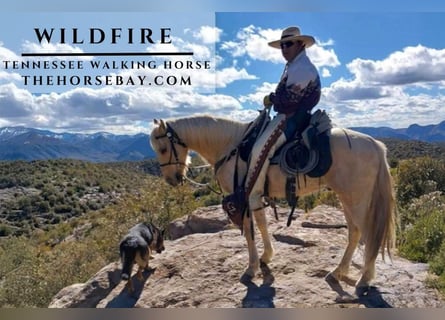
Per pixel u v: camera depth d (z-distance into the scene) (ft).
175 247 22.33
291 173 15.53
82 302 19.06
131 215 45.32
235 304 15.38
